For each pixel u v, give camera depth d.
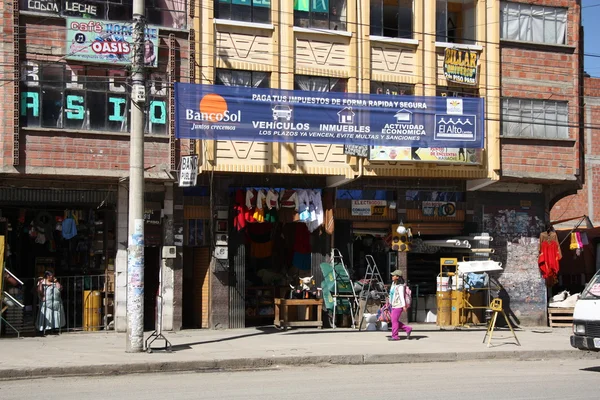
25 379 12.97
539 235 23.62
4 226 19.16
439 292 21.88
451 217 22.81
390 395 11.04
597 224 32.84
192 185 18.36
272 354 15.52
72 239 19.86
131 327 15.48
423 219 22.53
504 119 22.66
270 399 10.60
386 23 21.78
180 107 18.38
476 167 22.03
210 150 19.45
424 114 20.47
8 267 19.23
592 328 14.23
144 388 11.72
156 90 19.09
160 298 16.17
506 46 22.89
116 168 18.52
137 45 15.30
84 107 18.42
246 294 21.28
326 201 21.27
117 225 19.44
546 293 23.59
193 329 20.34
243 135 18.86
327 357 15.48
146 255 20.44
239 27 20.06
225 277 20.39
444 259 21.66
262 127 19.03
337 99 19.69
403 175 21.33
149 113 19.03
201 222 20.42
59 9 18.27
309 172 20.38
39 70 18.03
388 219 22.23
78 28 18.31
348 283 21.09
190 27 19.44
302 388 11.73
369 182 21.88
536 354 17.02
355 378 13.06
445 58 21.94
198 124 18.48
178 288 19.97
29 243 19.55
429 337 19.30
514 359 16.77
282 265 22.08
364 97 19.92
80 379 13.00
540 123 23.09
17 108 17.58
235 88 18.86
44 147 17.94
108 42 18.53
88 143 18.33
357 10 21.23
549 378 13.19
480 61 22.53
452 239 22.67
